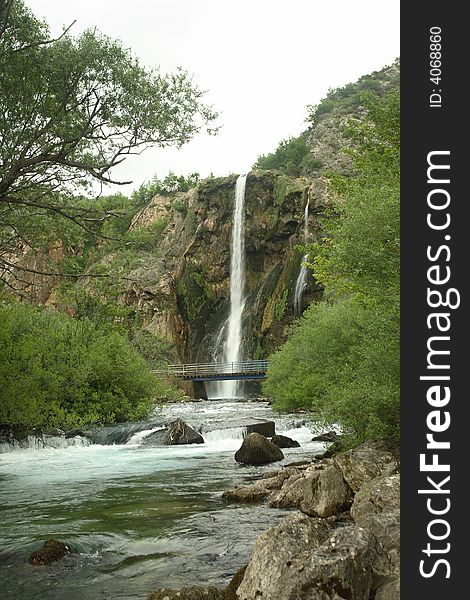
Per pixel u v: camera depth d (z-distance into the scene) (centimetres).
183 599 589
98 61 1778
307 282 6288
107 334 3259
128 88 1798
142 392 2852
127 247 2722
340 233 1184
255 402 4947
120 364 2767
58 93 1794
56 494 1270
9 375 2261
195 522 955
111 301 4338
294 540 592
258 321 6856
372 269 1145
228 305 7550
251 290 7288
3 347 2320
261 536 610
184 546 822
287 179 7250
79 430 2384
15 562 769
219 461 1731
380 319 1154
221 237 7731
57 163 1866
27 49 1748
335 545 571
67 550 809
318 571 536
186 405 4497
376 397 1119
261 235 7262
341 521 834
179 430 2234
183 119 1862
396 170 1336
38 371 2356
